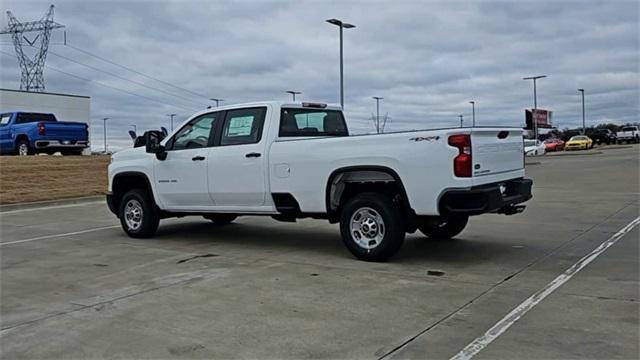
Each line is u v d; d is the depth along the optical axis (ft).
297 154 25.96
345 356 14.20
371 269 23.30
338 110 31.35
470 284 20.68
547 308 17.65
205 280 21.95
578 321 16.37
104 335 15.98
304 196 25.91
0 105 135.85
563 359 13.73
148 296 19.85
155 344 15.23
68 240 32.14
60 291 20.79
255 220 39.19
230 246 29.40
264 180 27.09
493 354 14.11
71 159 75.25
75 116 155.22
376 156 23.71
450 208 22.43
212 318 17.26
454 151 22.12
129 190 33.86
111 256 27.22
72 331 16.37
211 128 29.53
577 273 22.03
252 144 27.68
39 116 78.64
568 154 154.61
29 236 33.71
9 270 24.40
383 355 14.23
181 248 29.09
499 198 22.98
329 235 32.45
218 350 14.74
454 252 26.53
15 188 55.42
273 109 27.53
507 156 25.11
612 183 62.18
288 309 18.03
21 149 74.02
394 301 18.70
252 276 22.48
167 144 31.19
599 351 14.17
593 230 32.19
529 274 22.07
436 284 20.76
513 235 31.07
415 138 22.88
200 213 30.30
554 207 42.91
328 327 16.29
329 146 25.00
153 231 32.40
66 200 52.24
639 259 24.30
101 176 66.23
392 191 24.82
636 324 16.05
